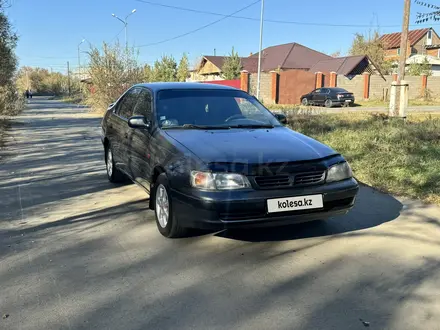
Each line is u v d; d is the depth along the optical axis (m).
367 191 5.84
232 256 3.74
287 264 3.58
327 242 4.07
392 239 4.12
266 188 3.63
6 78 20.36
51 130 14.67
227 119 4.96
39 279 3.30
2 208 5.16
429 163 6.82
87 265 3.56
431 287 3.18
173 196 3.84
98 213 4.96
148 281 3.28
